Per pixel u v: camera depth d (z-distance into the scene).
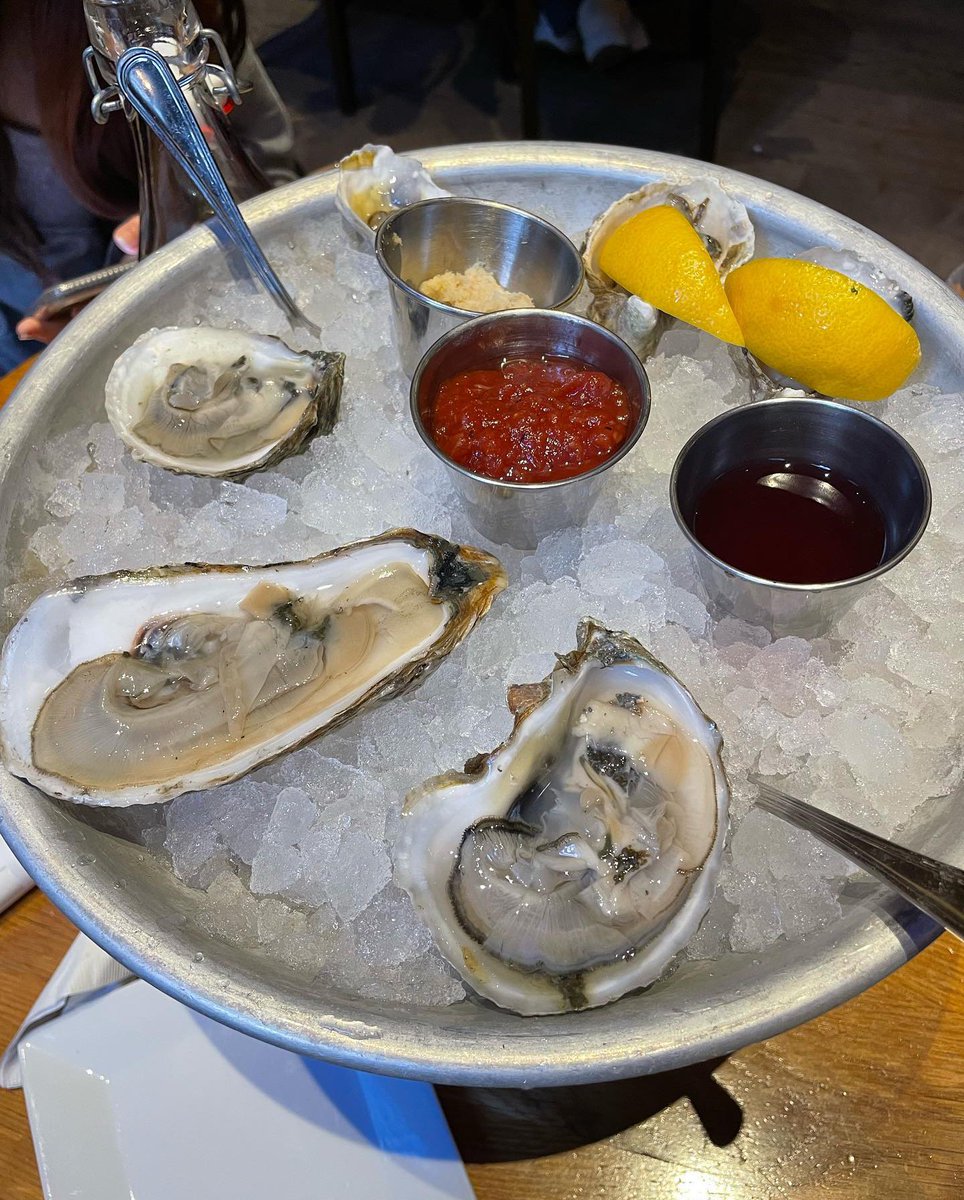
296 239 0.35
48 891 0.21
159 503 0.29
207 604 0.26
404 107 0.80
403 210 0.31
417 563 0.26
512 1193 0.22
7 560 0.27
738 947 0.22
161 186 0.34
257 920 0.22
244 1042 0.23
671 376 0.31
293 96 0.82
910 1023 0.23
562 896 0.22
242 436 0.29
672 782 0.23
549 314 0.28
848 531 0.27
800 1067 0.23
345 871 0.22
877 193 0.70
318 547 0.28
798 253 0.33
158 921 0.21
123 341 0.32
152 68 0.28
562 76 0.81
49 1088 0.22
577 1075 0.19
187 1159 0.22
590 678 0.24
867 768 0.23
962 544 0.27
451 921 0.21
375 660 0.25
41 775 0.23
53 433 0.30
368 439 0.29
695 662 0.25
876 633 0.26
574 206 0.36
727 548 0.27
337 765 0.24
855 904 0.21
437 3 0.89
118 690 0.25
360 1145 0.22
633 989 0.21
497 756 0.23
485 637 0.26
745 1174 0.22
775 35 0.82
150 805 0.24
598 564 0.26
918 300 0.31
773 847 0.22
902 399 0.29
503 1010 0.20
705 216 0.33
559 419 0.27
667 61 0.81
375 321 0.33
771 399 0.26
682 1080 0.23
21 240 0.48
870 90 0.77
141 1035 0.23
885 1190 0.22
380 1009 0.20
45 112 0.41
